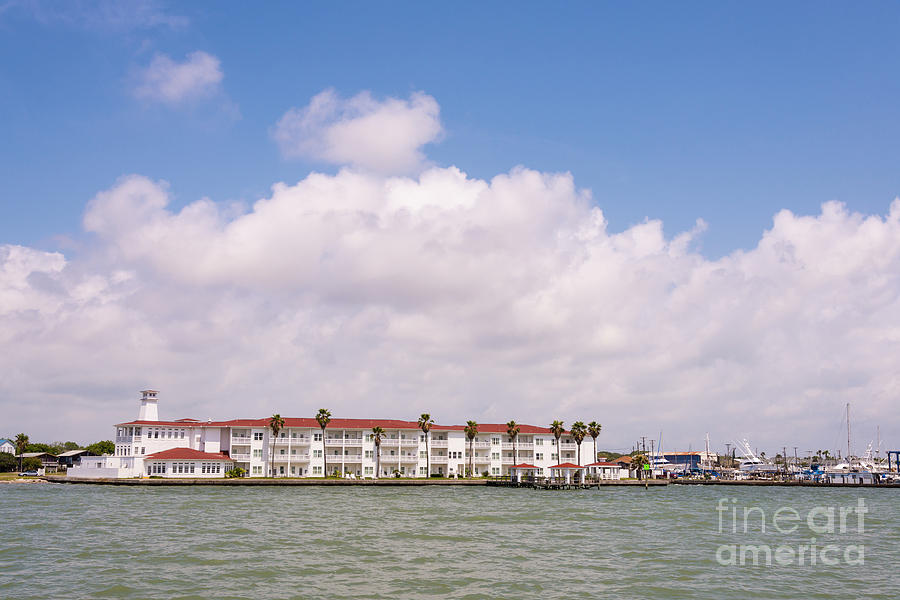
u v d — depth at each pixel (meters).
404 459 178.38
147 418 171.50
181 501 105.81
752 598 42.84
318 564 51.50
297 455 171.75
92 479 152.38
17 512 86.19
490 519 82.69
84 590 43.22
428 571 49.47
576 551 58.50
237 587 44.28
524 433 187.75
